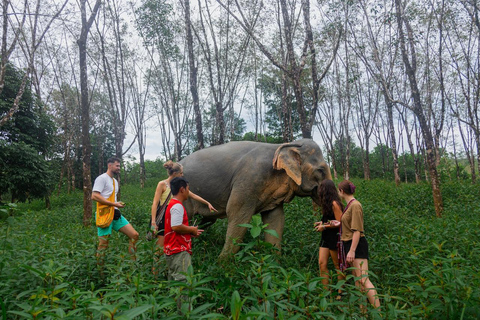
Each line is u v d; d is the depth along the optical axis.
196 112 11.38
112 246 4.81
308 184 5.58
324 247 4.39
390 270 4.28
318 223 4.56
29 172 15.20
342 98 24.98
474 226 5.36
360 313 2.86
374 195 11.53
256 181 5.39
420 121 9.62
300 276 2.80
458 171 22.80
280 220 5.53
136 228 7.14
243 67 21.50
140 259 3.80
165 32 15.27
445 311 2.79
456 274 2.97
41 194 16.25
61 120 24.64
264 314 2.10
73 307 2.55
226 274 3.45
